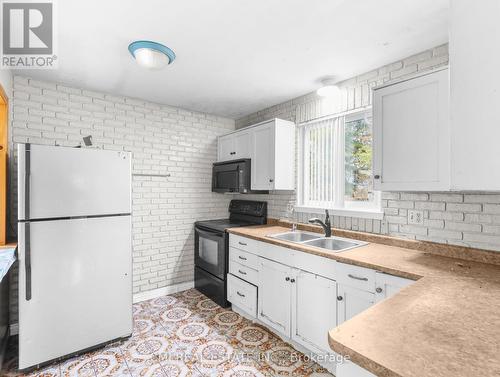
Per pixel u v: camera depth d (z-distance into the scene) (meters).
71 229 1.98
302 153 2.99
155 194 3.20
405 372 0.60
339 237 2.44
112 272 2.16
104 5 1.47
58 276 1.93
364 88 2.36
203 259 3.25
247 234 2.59
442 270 1.49
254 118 3.59
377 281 1.59
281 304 2.22
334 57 2.07
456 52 0.74
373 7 1.49
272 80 2.53
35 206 1.85
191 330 2.39
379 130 1.88
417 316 0.90
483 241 1.70
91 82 2.57
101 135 2.84
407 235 2.06
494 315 0.90
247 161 3.13
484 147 0.69
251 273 2.55
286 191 3.10
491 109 0.68
